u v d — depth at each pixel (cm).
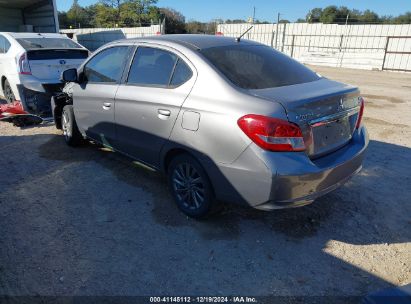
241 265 289
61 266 283
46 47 721
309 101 281
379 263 296
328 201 393
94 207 372
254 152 272
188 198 348
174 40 367
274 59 369
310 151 285
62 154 520
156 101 346
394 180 452
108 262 289
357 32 2138
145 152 380
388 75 1748
